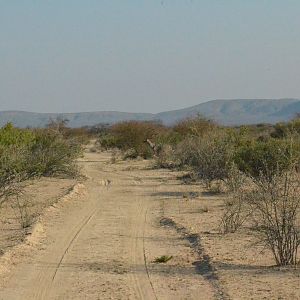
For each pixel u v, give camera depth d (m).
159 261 13.81
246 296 10.76
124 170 40.22
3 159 22.70
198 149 31.17
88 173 38.00
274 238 13.23
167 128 73.81
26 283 12.06
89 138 95.62
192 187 29.28
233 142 32.34
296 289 11.12
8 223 19.00
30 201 23.47
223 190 27.02
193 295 11.02
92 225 18.94
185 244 15.91
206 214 20.84
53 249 15.30
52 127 46.69
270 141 26.42
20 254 14.57
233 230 17.25
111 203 24.22
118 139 57.00
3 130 34.25
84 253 14.80
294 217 13.32
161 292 11.27
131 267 13.34
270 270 12.66
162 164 42.34
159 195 26.56
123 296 11.03
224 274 12.39
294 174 17.53
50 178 33.62
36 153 33.19
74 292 11.38
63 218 20.33
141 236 17.08
